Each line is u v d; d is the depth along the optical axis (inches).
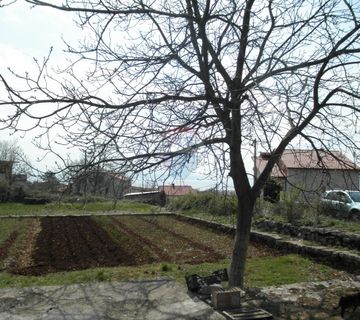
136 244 652.1
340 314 255.9
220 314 256.2
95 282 348.2
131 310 267.6
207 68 259.3
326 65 257.0
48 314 261.9
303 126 271.3
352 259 426.6
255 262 480.4
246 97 248.2
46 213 1234.6
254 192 296.2
